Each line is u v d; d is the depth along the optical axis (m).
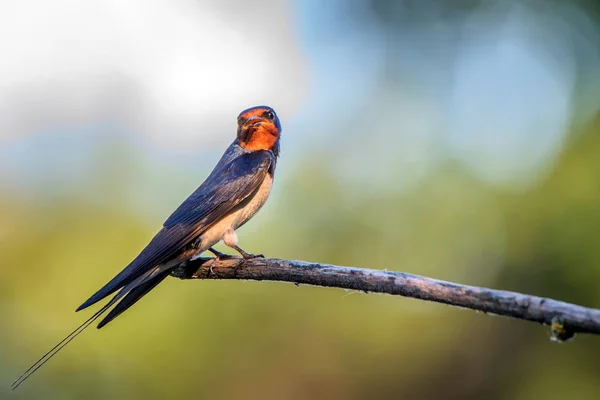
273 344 13.86
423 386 14.12
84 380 12.95
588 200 13.34
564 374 12.87
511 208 14.08
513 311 5.25
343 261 14.69
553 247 13.35
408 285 5.84
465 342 14.16
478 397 13.80
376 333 14.12
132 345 13.10
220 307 13.70
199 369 13.25
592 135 14.05
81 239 15.21
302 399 13.73
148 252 8.00
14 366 13.09
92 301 7.30
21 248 14.96
